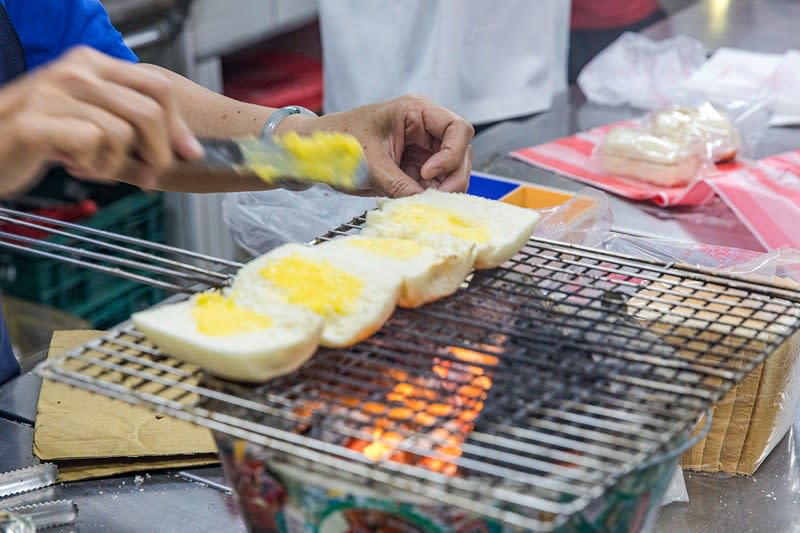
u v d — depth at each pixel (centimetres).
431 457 68
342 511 71
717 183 173
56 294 227
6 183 88
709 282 95
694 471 106
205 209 248
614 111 229
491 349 83
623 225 169
